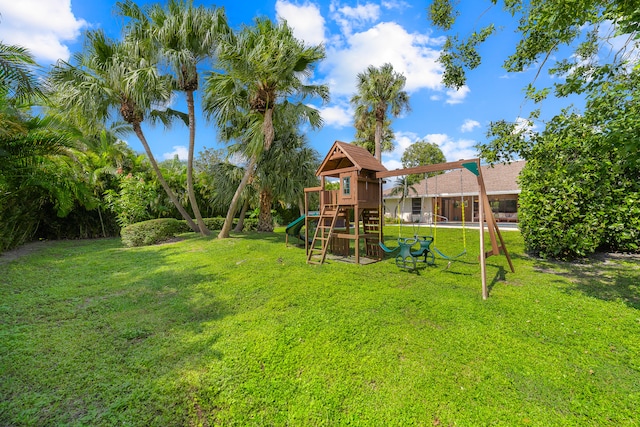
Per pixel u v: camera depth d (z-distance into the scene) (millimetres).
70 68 8867
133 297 4336
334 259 7168
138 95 8930
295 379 2438
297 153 11617
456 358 2619
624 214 5418
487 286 4621
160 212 13914
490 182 16594
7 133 5207
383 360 2629
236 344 2926
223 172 11969
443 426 1951
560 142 4762
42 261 6602
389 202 22031
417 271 5715
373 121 18672
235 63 8641
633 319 3258
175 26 9000
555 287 4434
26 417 1973
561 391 2189
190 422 2027
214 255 7480
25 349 2807
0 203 6727
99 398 2176
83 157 10531
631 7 2854
